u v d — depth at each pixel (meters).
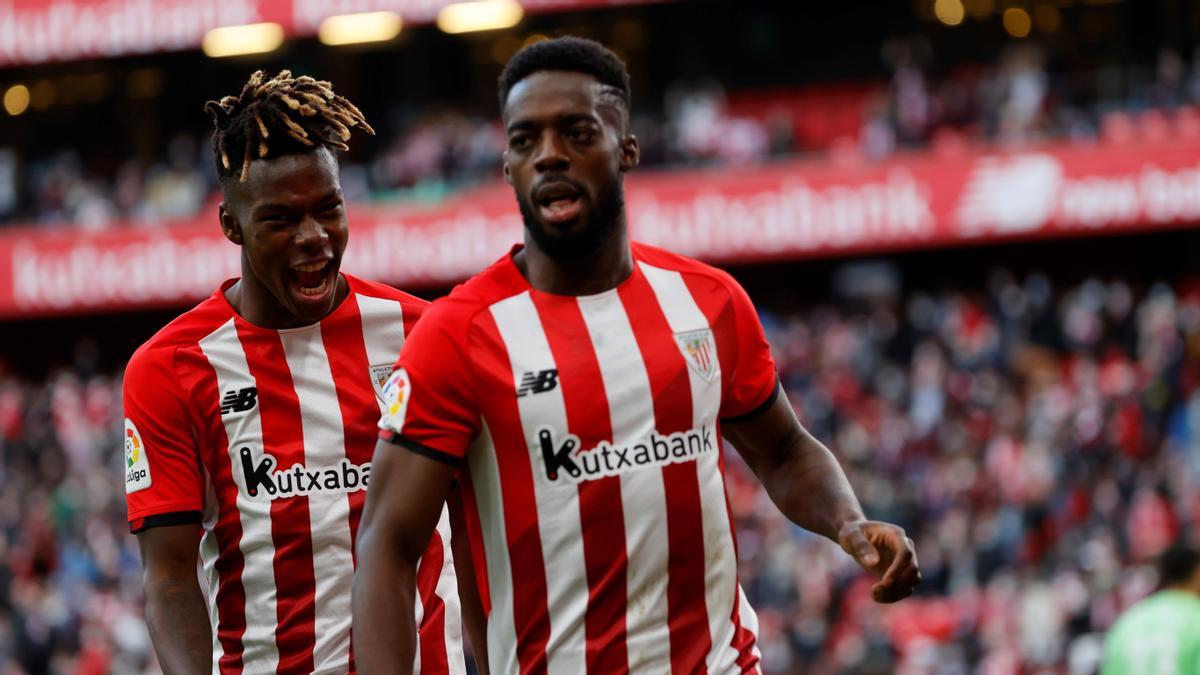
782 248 69.50
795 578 46.31
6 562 56.75
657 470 11.02
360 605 10.85
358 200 74.38
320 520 13.59
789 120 74.69
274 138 12.80
